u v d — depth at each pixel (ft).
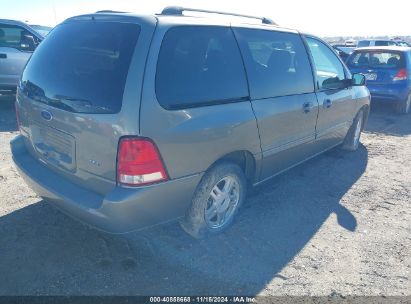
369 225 12.07
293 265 9.81
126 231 8.62
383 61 29.30
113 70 8.30
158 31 8.55
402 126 26.00
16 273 8.95
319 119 14.15
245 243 10.69
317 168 16.85
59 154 9.45
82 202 8.66
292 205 13.16
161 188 8.56
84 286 8.68
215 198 10.46
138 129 7.97
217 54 9.91
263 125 10.98
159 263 9.59
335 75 15.57
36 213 11.61
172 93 8.58
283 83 12.04
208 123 9.20
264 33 11.73
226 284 9.00
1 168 15.26
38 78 9.91
